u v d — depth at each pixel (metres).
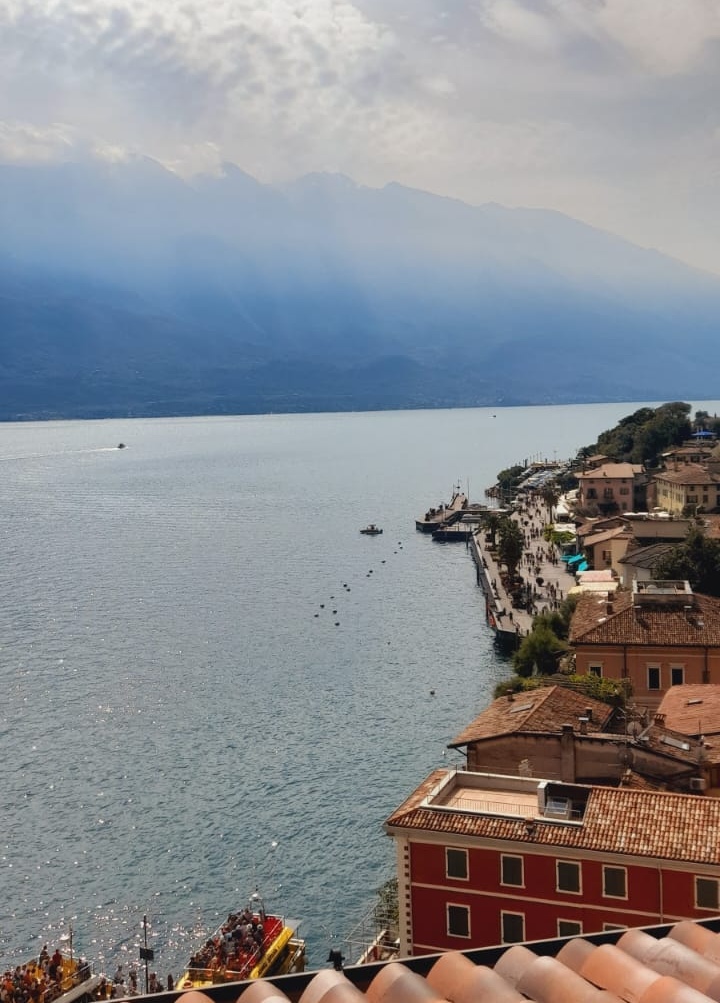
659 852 50.25
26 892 84.25
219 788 103.69
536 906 52.72
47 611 195.12
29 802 101.38
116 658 158.25
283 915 79.62
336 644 167.62
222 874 86.44
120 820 96.75
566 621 141.25
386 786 103.06
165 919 79.94
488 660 155.50
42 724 125.25
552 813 55.75
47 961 70.44
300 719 125.88
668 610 106.38
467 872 54.12
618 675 102.88
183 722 125.25
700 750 63.69
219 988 19.59
